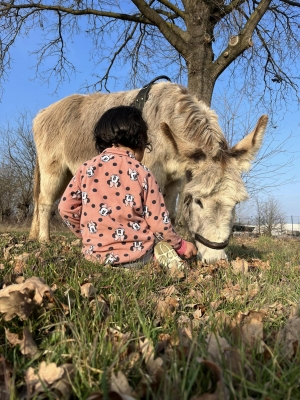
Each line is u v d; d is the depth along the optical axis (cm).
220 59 351
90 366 43
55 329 54
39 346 51
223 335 52
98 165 97
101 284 79
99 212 95
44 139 208
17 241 207
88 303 65
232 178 119
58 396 39
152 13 354
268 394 37
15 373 42
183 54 360
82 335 50
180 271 100
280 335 53
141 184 95
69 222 104
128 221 95
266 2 333
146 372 44
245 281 95
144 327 54
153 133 150
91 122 184
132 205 94
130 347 50
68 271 88
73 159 192
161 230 97
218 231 117
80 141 188
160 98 155
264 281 102
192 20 355
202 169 121
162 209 97
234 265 121
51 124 205
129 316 62
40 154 212
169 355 47
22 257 114
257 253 193
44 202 212
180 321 64
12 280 77
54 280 77
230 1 354
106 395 33
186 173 129
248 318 62
